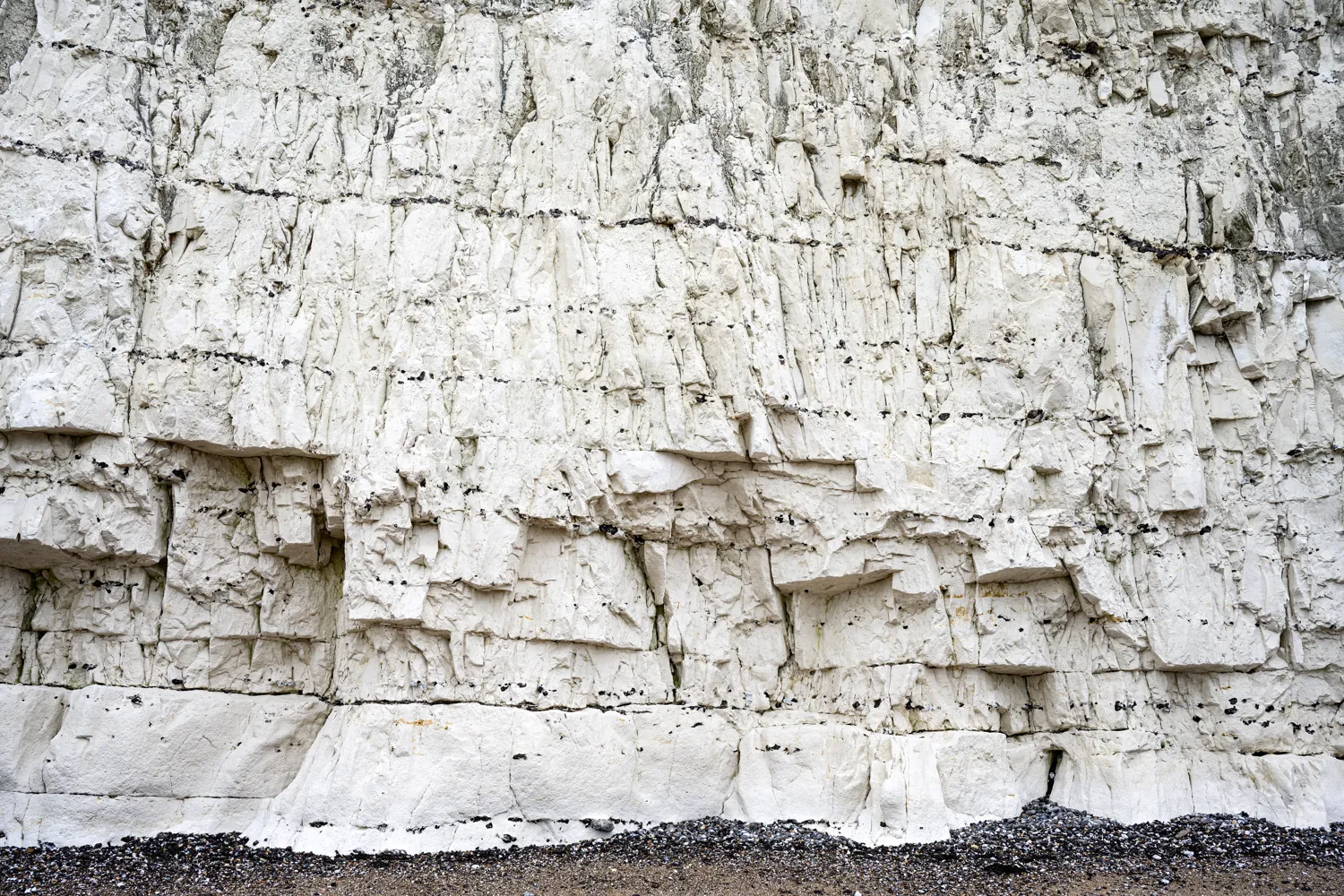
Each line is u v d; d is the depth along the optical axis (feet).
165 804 39.01
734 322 42.65
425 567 39.96
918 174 47.06
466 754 38.32
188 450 40.32
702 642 43.52
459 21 46.39
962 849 37.99
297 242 42.60
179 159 42.16
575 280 43.34
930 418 44.55
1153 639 43.47
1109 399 44.98
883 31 48.96
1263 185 48.34
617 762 40.37
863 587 44.16
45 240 39.04
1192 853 38.04
